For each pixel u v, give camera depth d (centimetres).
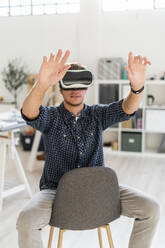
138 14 552
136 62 172
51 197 180
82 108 190
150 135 578
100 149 195
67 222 166
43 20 600
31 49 614
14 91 634
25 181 359
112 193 170
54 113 187
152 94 565
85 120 189
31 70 620
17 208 336
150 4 552
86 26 564
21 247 167
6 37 623
